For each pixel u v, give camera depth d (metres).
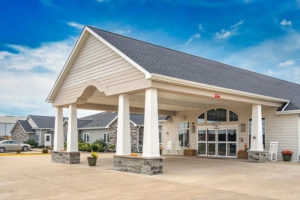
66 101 16.27
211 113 21.19
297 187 8.54
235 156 19.45
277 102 17.38
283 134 17.31
